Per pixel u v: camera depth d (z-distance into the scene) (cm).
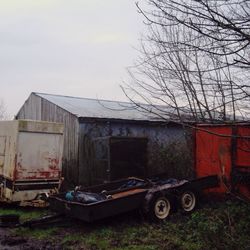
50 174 1252
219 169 1120
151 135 1803
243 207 875
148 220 953
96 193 1033
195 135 1209
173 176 1723
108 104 2028
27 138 1214
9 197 1187
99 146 1504
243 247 595
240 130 963
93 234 874
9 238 849
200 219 866
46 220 947
